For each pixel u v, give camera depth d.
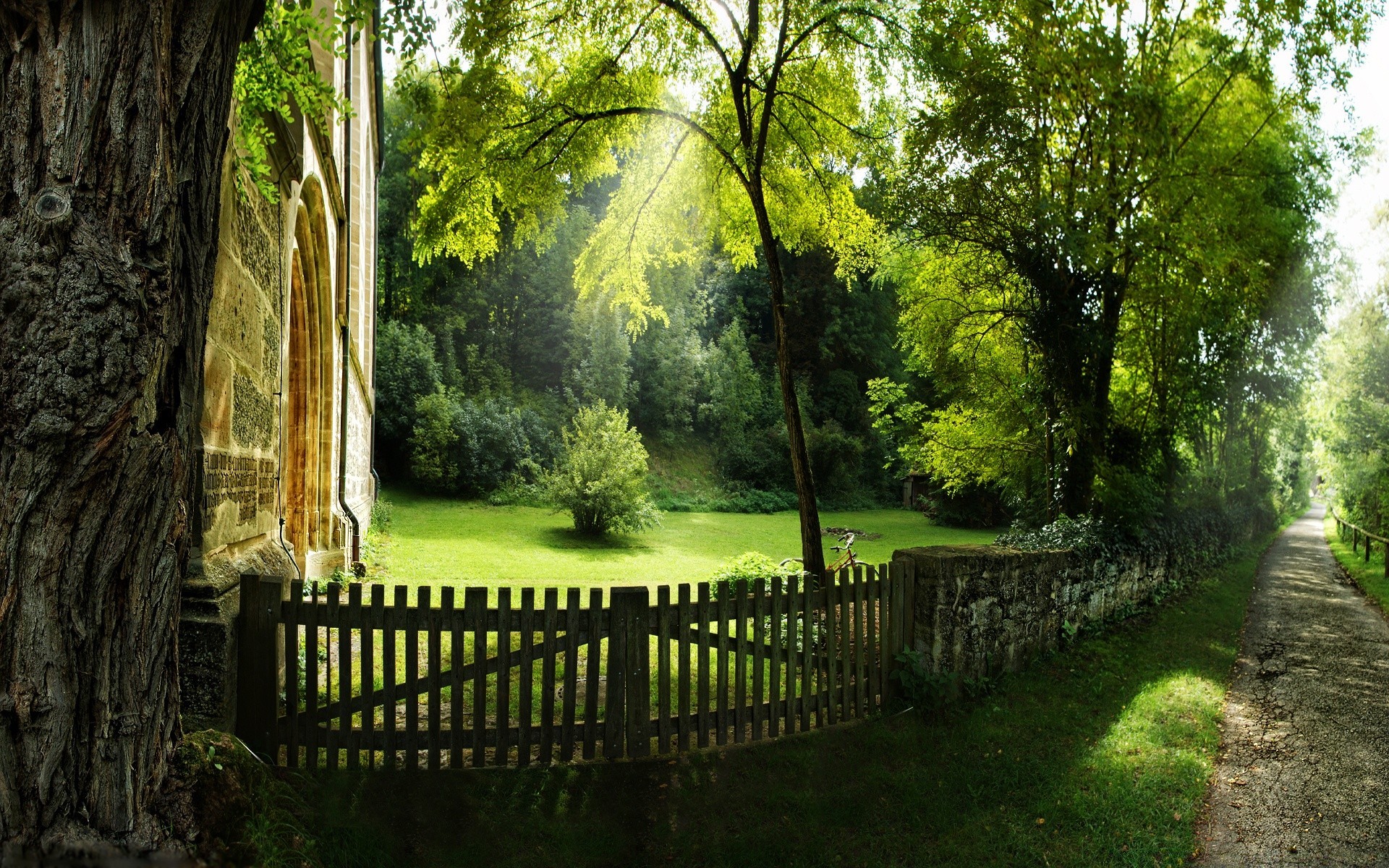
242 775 3.01
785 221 10.56
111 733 2.26
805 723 5.25
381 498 22.80
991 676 6.61
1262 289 14.33
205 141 2.44
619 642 4.56
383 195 34.62
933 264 12.52
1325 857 3.96
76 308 2.06
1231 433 20.86
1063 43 9.68
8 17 2.09
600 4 8.12
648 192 10.42
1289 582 14.66
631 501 18.28
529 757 4.38
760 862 3.71
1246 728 5.96
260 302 6.67
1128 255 10.81
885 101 9.41
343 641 4.15
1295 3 10.33
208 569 4.52
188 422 2.49
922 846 3.95
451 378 31.23
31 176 2.08
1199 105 12.17
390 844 3.54
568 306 34.75
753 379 38.75
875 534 25.20
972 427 14.05
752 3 7.79
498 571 13.07
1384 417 19.34
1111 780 4.73
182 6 2.32
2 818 2.11
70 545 2.15
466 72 7.85
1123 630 9.40
